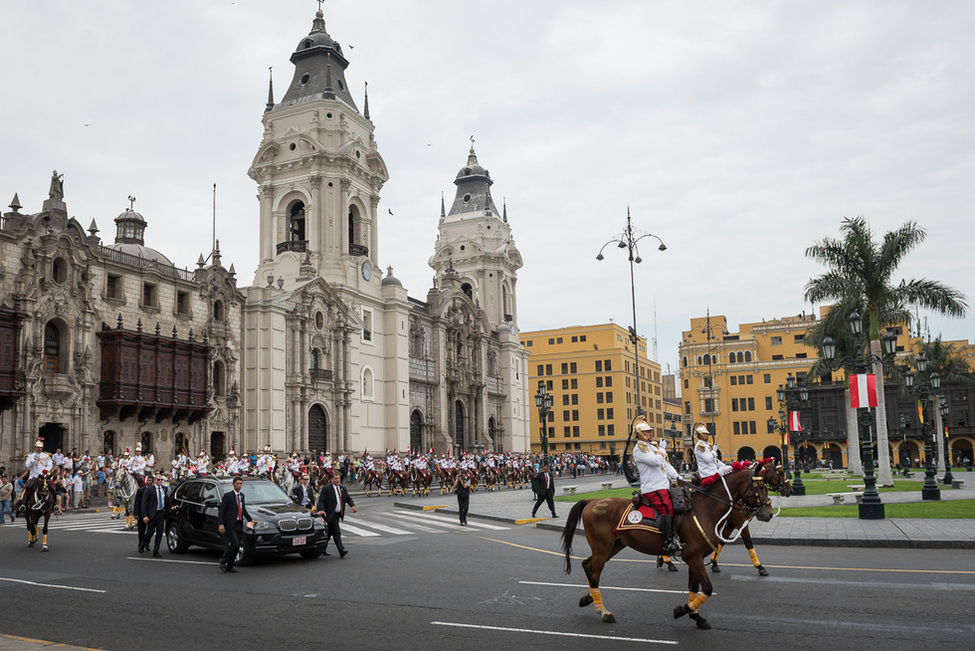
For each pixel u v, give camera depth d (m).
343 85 75.75
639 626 11.45
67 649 10.11
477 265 98.75
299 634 11.21
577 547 21.64
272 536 18.47
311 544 19.09
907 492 38.28
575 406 135.25
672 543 11.91
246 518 18.28
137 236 60.16
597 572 12.17
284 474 41.03
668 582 15.20
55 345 44.56
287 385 60.59
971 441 107.25
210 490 20.73
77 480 39.62
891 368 56.34
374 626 11.66
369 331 72.25
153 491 21.09
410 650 10.21
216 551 21.91
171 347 50.25
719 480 12.55
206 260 59.41
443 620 12.00
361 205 74.31
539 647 10.26
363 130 75.94
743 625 11.33
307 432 61.88
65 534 26.92
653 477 12.32
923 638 10.34
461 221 101.00
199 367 52.66
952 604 12.38
